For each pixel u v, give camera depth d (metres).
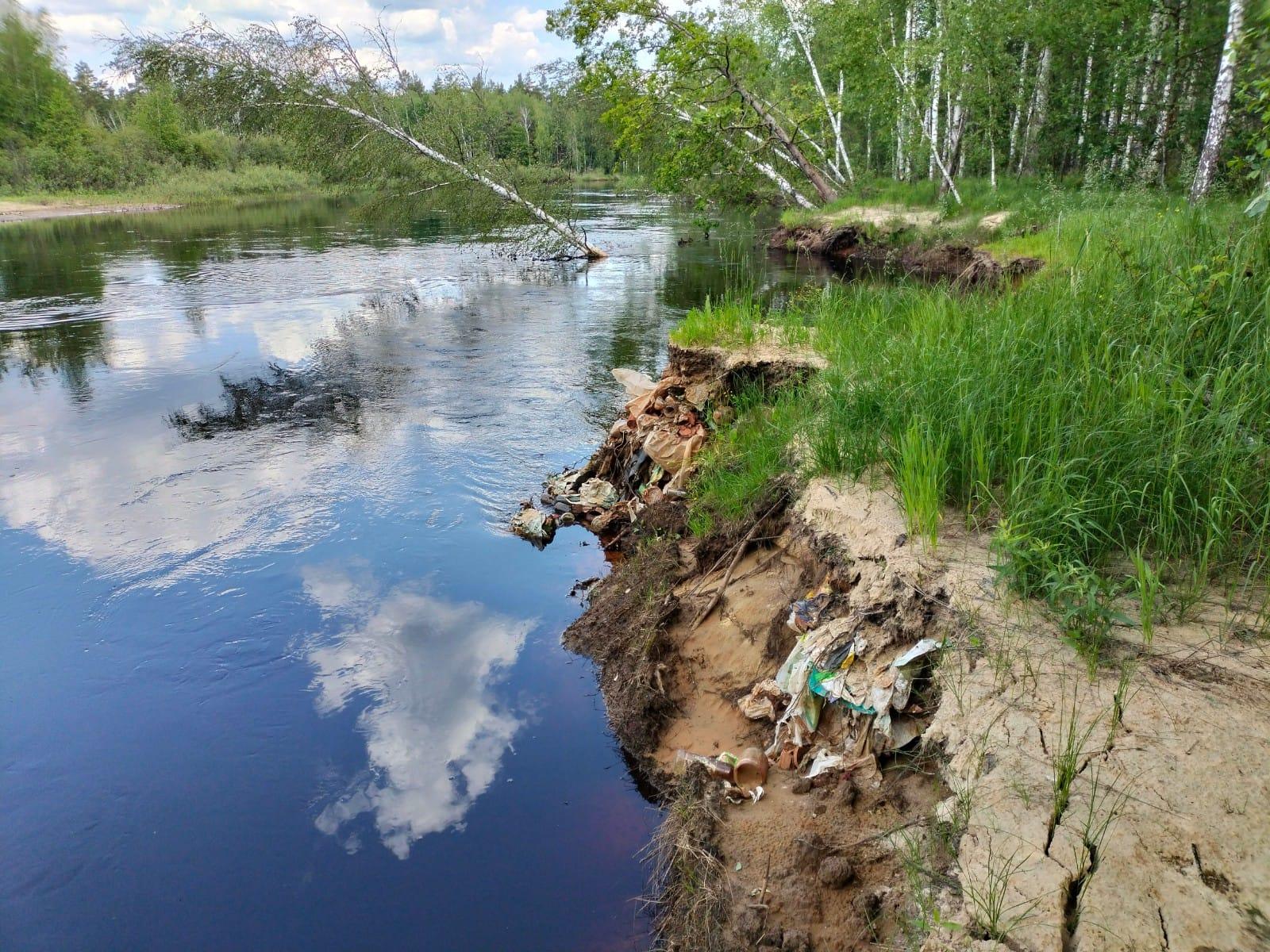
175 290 18.34
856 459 5.15
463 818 4.16
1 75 45.78
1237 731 2.87
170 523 7.36
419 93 21.59
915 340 6.11
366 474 8.38
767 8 27.48
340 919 3.59
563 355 12.52
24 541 7.02
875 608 4.06
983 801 2.82
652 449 7.43
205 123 20.95
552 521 7.30
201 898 3.72
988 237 17.34
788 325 8.34
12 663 5.39
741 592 5.21
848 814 3.45
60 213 39.44
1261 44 6.28
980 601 3.75
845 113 27.48
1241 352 4.65
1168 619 3.50
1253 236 5.49
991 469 4.58
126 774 4.46
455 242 26.66
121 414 10.28
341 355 12.84
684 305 15.72
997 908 2.43
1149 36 18.27
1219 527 3.75
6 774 4.46
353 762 4.56
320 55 19.80
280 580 6.43
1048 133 23.89
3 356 13.02
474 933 3.51
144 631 5.74
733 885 3.35
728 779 3.88
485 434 9.42
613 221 31.58
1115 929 2.29
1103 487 4.04
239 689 5.18
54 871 3.87
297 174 55.12
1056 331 5.32
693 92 22.30
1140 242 6.82
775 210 29.30
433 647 5.61
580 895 3.69
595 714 4.95
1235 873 2.41
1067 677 3.26
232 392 11.13
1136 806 2.65
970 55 21.28
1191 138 19.23
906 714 3.62
